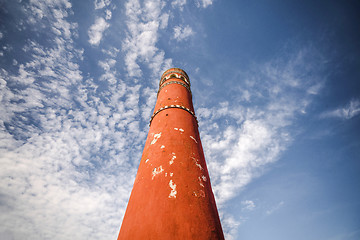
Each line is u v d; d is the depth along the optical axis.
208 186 5.93
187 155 6.24
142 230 4.35
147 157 6.52
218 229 4.82
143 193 5.25
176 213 4.47
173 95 10.38
